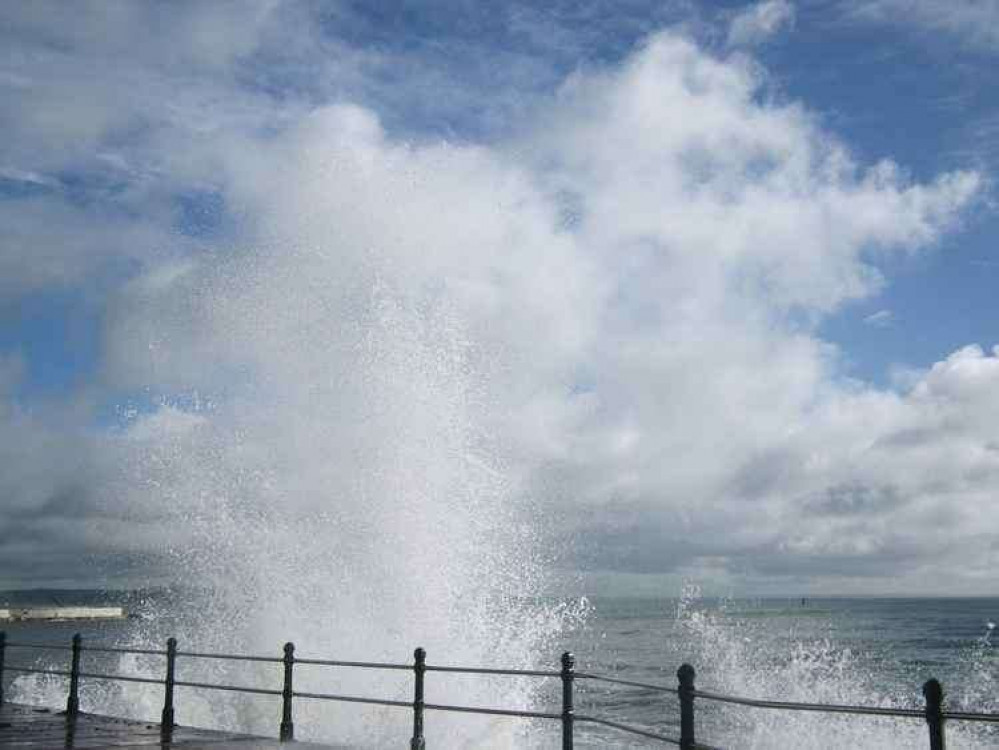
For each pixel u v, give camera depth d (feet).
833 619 342.23
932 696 17.76
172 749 32.63
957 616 400.26
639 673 101.30
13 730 38.14
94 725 39.86
